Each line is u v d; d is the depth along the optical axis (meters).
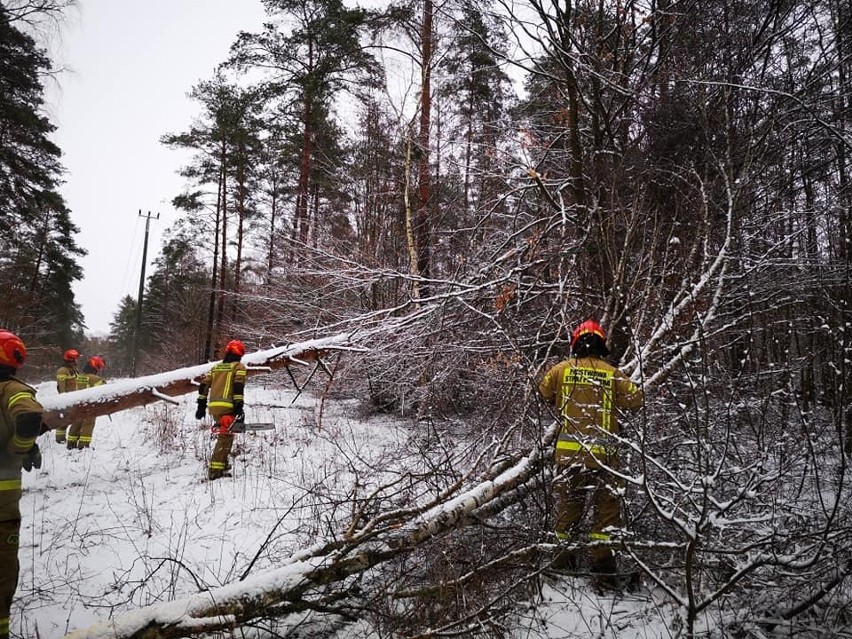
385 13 11.21
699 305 4.84
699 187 5.55
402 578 3.37
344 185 12.82
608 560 3.47
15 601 3.44
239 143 22.89
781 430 3.49
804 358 3.91
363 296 9.35
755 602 3.11
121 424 11.27
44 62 17.34
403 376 6.91
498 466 4.27
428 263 10.32
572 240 6.33
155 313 43.34
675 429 4.31
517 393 5.20
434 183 11.33
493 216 8.10
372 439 7.66
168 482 6.32
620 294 4.76
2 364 3.05
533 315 6.58
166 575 3.80
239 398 6.44
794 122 5.68
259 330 11.37
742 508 3.55
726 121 5.46
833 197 5.71
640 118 6.66
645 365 4.52
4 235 21.73
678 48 6.70
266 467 6.64
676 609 3.09
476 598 3.08
